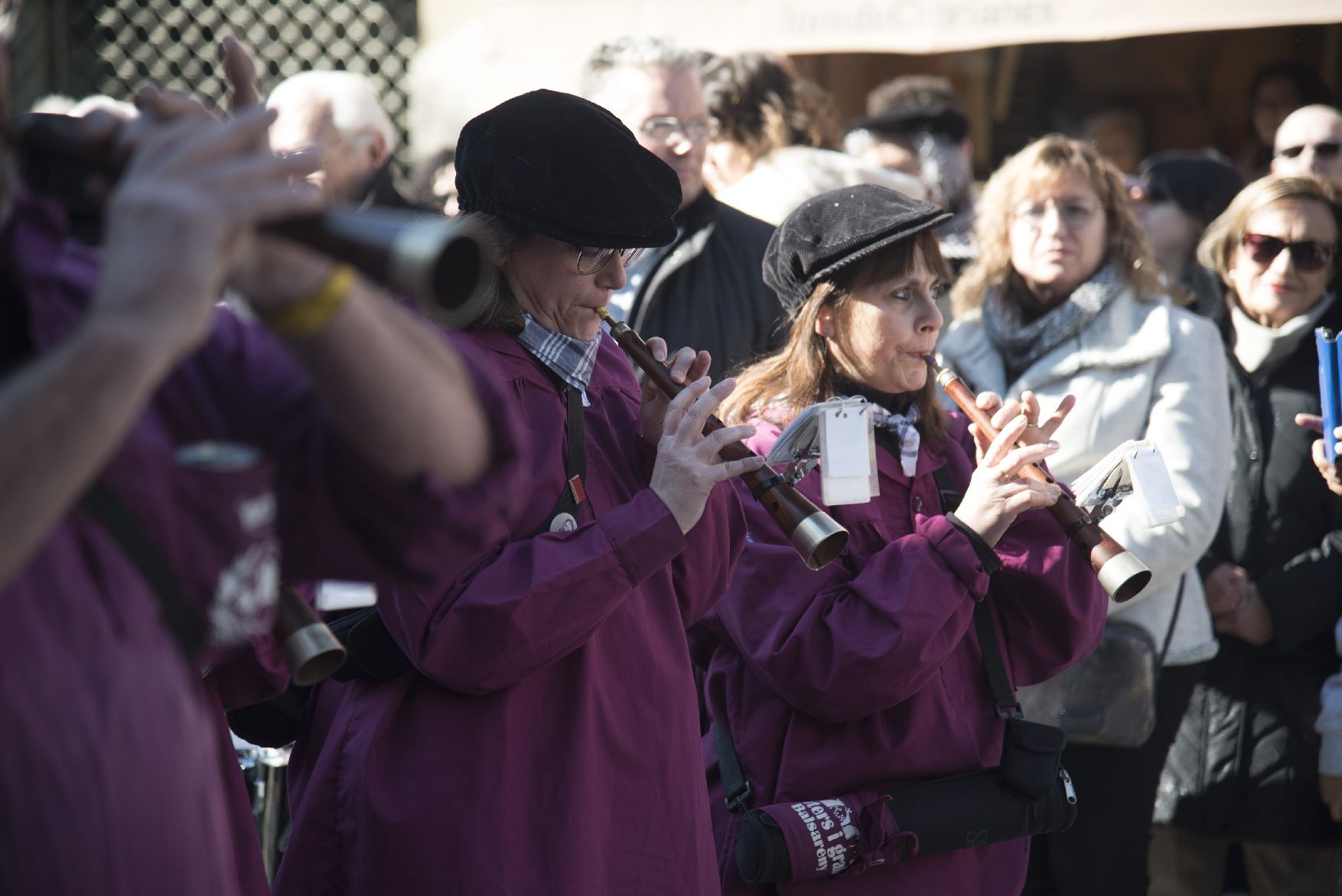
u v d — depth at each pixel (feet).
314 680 15.34
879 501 21.85
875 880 20.44
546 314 18.62
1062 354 29.12
